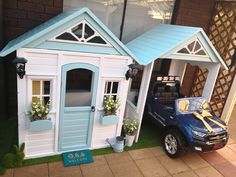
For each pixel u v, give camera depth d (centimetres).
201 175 461
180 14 647
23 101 389
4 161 405
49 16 505
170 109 537
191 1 645
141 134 586
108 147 505
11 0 466
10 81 532
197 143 453
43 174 404
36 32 383
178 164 486
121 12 583
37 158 440
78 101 443
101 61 420
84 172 423
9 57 512
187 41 483
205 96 596
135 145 532
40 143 436
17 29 492
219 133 471
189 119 493
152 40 552
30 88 387
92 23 380
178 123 493
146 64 456
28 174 399
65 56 390
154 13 628
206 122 488
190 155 525
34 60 371
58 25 354
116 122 468
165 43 500
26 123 405
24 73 365
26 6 480
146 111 612
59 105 420
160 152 518
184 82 764
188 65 738
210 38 723
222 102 697
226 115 689
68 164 435
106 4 559
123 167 452
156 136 584
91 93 441
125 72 451
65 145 464
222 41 688
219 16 691
